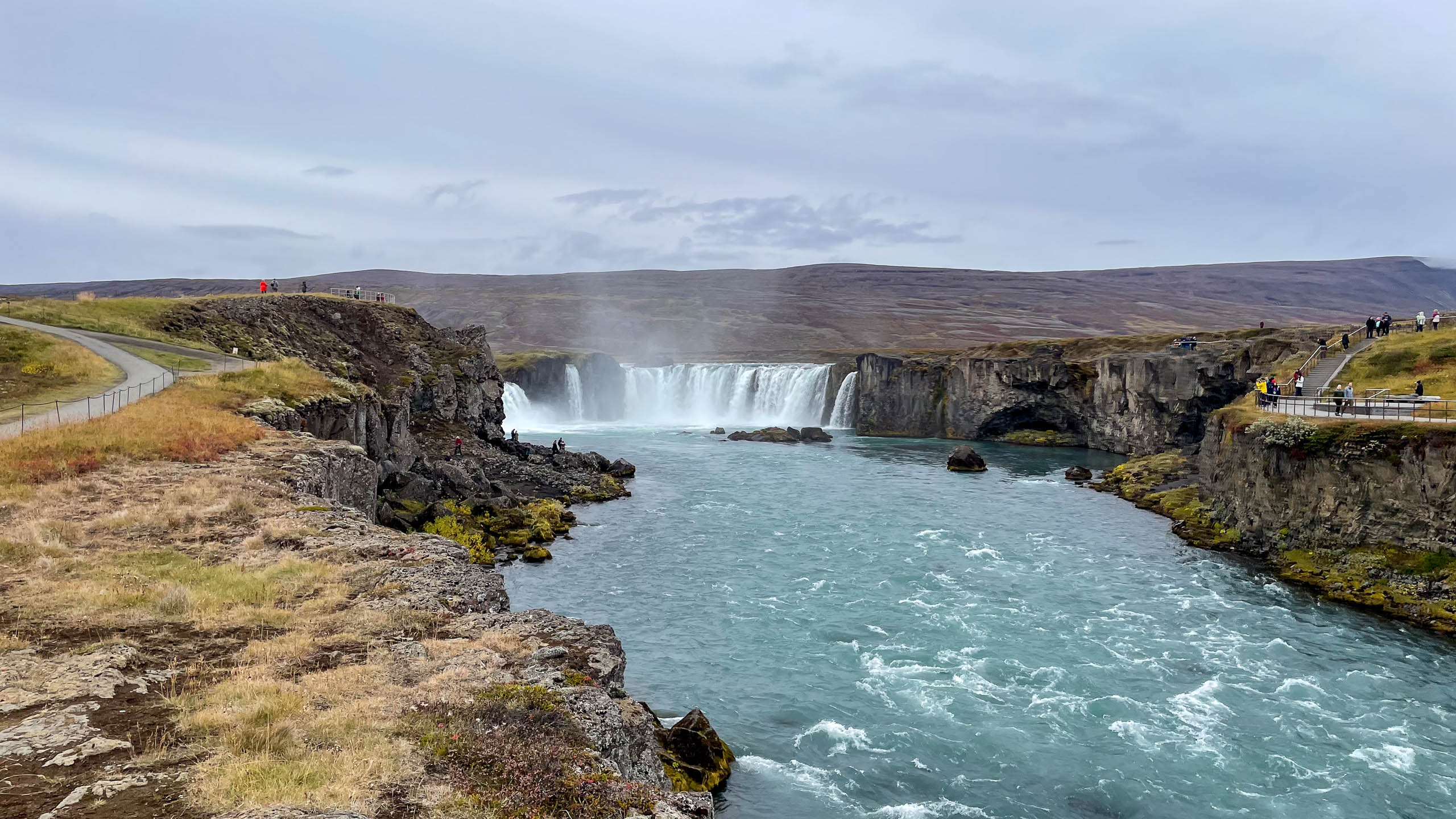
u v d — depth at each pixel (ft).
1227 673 112.16
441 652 53.93
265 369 170.19
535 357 469.16
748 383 500.74
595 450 341.62
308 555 72.90
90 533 74.02
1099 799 84.23
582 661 56.44
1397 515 142.31
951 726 98.07
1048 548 177.88
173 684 45.24
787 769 88.63
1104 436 364.99
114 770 36.27
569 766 40.57
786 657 117.39
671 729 87.86
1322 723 98.89
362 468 125.90
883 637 124.98
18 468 89.30
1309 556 156.46
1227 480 189.67
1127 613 135.44
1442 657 117.08
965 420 412.16
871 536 187.52
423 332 287.69
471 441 254.47
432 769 38.99
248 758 37.45
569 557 167.12
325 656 52.06
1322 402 181.88
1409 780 87.25
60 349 164.25
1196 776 88.02
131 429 108.58
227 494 89.35
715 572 157.89
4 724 40.24
